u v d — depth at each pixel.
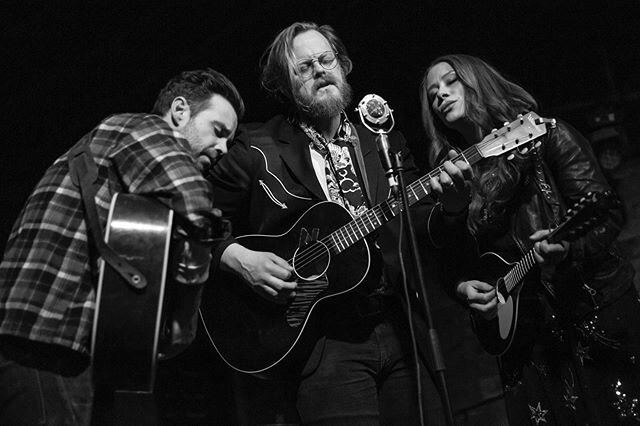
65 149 5.53
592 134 5.01
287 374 2.59
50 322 1.90
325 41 2.86
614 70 5.12
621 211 2.67
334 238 2.61
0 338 1.91
